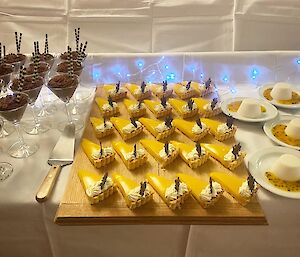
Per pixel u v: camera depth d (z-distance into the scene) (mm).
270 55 1393
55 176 846
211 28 1425
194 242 851
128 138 1000
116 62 1410
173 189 771
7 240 870
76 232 838
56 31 1442
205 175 856
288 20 1383
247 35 1421
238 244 854
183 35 1440
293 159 838
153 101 1195
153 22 1429
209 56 1395
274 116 1076
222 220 739
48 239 869
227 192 801
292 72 1415
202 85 1282
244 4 1377
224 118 1108
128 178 837
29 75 1048
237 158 874
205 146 942
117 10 1419
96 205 769
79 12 1420
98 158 883
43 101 1259
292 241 849
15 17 1426
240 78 1426
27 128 1083
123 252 877
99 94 1255
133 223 743
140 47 1460
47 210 806
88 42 1456
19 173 881
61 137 993
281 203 788
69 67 1106
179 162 905
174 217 742
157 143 953
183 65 1411
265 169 868
